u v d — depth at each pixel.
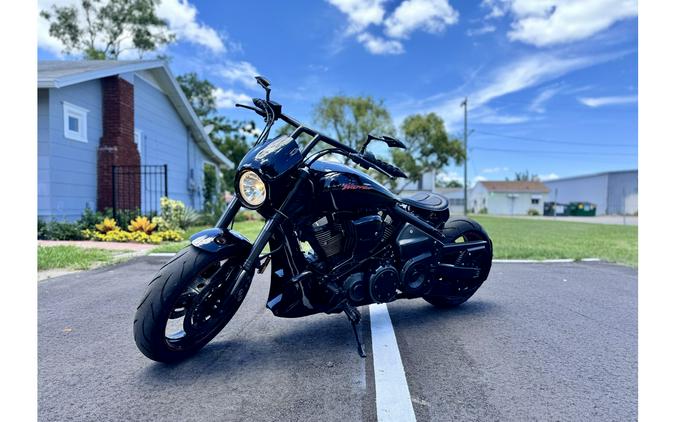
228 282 2.31
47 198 7.82
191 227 10.63
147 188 11.55
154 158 12.01
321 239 2.46
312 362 2.22
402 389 1.91
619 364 2.21
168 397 1.84
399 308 3.28
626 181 45.56
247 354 2.33
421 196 3.17
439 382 1.99
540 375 2.07
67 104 8.26
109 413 1.70
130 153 9.87
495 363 2.21
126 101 9.78
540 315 3.09
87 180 8.88
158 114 12.23
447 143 29.00
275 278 2.53
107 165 9.23
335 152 2.57
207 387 1.93
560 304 3.41
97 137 9.25
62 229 7.51
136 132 11.00
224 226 2.30
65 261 5.04
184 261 2.12
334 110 25.70
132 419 1.66
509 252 6.53
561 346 2.46
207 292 2.23
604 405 1.78
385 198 2.66
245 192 2.19
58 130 8.05
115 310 3.15
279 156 2.24
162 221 8.31
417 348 2.42
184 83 31.59
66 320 2.91
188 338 2.24
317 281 2.46
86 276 4.40
